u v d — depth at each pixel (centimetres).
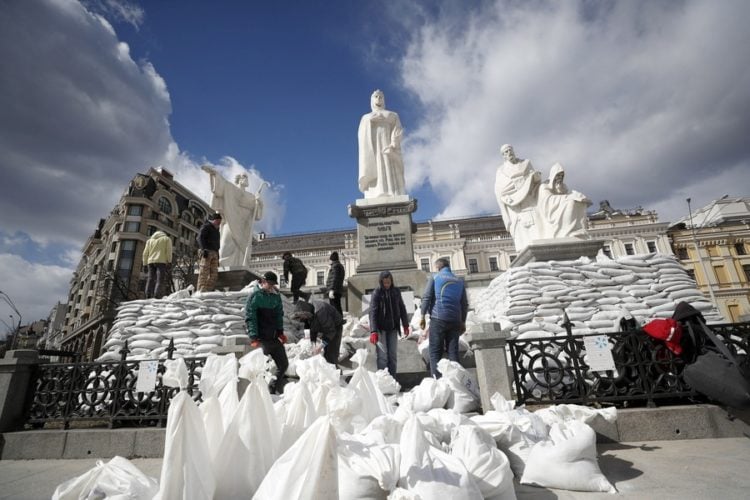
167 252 1030
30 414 490
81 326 4753
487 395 425
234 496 214
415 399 396
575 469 279
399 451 234
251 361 256
